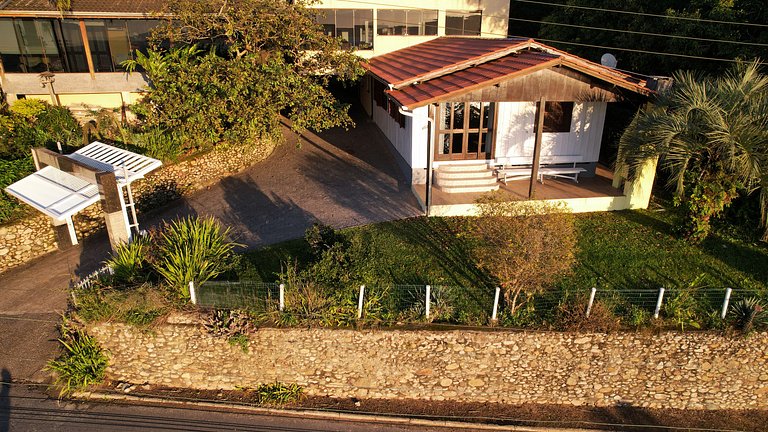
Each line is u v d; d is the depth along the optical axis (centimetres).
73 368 1114
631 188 1509
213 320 1091
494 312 1083
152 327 1107
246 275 1249
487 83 1342
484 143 1698
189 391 1148
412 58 1916
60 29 1995
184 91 1591
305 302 1109
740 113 1195
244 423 1062
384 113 2189
